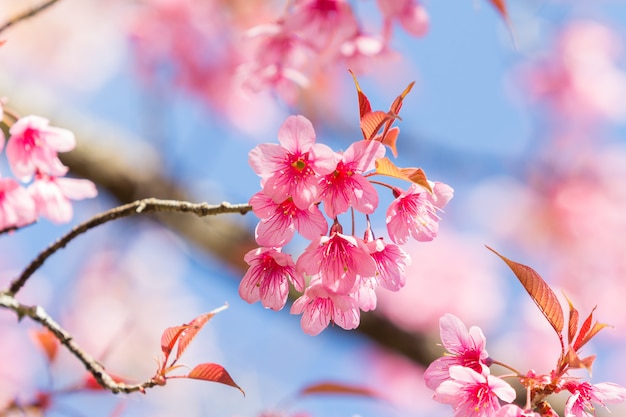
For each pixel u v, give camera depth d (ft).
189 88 28.71
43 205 12.21
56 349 14.74
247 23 28.48
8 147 11.80
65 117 26.30
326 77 29.19
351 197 9.63
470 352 10.10
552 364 31.12
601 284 33.99
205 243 26.86
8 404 14.62
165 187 26.55
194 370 10.61
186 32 28.30
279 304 10.32
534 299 9.97
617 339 34.22
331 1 15.03
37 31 31.86
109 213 11.50
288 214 9.83
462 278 31.71
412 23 15.78
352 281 9.61
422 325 29.48
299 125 9.51
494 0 14.07
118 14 32.14
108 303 32.14
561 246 34.71
